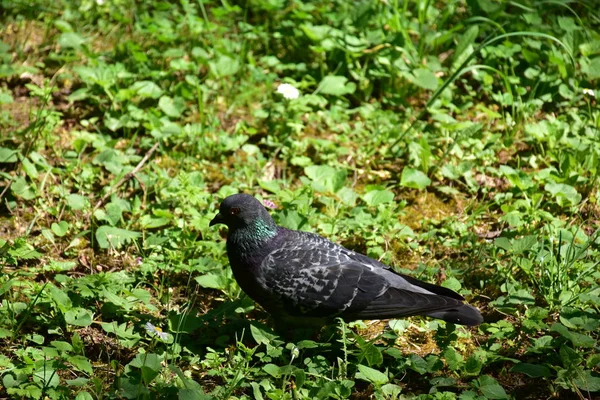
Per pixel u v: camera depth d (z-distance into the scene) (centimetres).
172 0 1551
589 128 1203
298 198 1009
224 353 791
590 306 860
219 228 1005
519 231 997
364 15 1352
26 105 1231
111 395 695
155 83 1279
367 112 1245
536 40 1335
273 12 1478
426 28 1369
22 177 1034
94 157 1122
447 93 1271
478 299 909
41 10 1456
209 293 904
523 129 1227
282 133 1196
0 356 736
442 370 779
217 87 1305
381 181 1133
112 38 1425
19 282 844
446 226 1013
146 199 1059
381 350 765
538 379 772
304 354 795
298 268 786
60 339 808
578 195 1043
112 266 939
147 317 823
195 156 1153
